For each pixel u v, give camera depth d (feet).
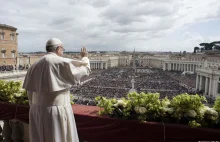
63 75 11.10
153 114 13.33
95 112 15.06
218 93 178.40
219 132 11.66
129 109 13.48
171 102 14.12
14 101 17.04
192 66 430.20
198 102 12.91
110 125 13.52
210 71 189.16
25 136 17.54
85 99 129.08
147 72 398.01
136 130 13.05
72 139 11.27
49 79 10.61
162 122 12.97
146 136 12.88
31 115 11.84
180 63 455.22
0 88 17.97
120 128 13.37
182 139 12.24
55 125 10.73
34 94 11.89
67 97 11.68
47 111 10.84
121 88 177.47
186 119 13.02
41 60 11.45
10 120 17.31
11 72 109.70
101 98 15.26
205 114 12.77
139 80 253.03
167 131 12.45
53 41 12.16
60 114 10.89
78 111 15.31
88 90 163.94
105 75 321.52
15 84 18.02
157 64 607.37
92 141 14.30
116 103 14.24
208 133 11.80
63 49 12.81
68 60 11.23
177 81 251.39
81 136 14.47
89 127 14.17
